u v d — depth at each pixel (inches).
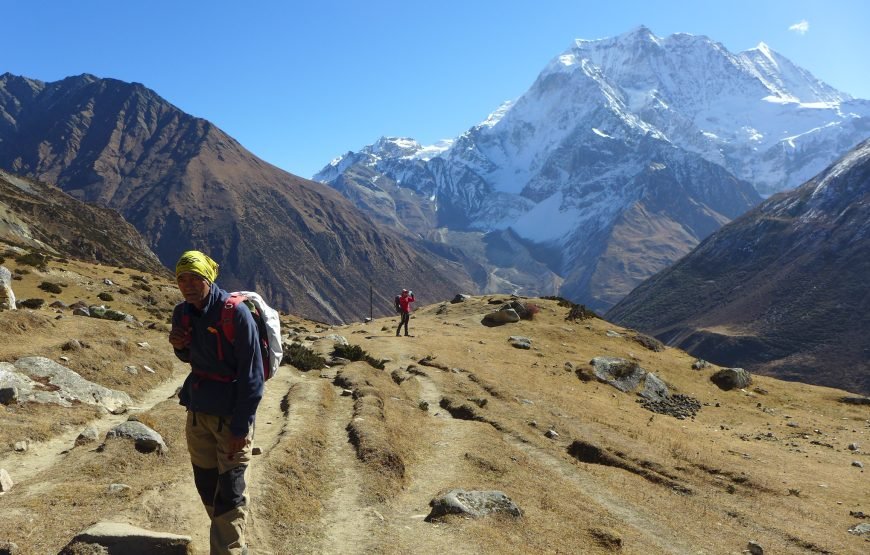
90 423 512.1
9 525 275.4
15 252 1847.9
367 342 1316.4
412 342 1341.0
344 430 541.6
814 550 474.6
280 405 634.2
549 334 1637.6
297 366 903.7
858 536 519.5
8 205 4160.9
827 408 1285.7
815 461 823.7
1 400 493.4
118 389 662.5
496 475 509.0
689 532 477.4
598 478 589.3
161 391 719.1
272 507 344.5
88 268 2021.4
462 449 566.6
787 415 1206.9
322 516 363.3
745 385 1401.3
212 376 223.0
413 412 709.9
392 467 458.0
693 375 1430.9
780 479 682.8
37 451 429.7
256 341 223.8
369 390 715.4
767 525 522.9
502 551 340.2
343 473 436.5
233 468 224.5
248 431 224.4
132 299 1752.0
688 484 619.8
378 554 316.5
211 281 222.4
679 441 818.2
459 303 2210.9
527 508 437.1
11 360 591.8
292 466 408.5
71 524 286.2
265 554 293.0
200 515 316.8
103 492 329.7
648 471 645.9
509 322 1763.0
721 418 1135.6
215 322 217.9
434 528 364.2
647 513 507.8
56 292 1540.4
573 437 727.1
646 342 1674.5
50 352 660.1
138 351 813.2
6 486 333.1
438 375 974.4
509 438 682.2
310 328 2289.6
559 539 387.9
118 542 248.7
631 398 1181.7
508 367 1186.6
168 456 424.8
